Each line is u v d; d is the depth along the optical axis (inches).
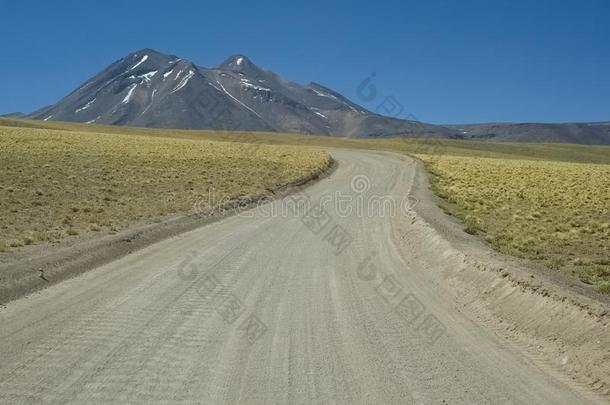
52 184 1234.6
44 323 364.2
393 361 314.0
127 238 698.2
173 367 292.5
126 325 365.4
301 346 335.0
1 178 1261.1
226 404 249.0
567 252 705.6
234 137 5241.1
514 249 689.6
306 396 260.7
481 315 429.7
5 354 305.6
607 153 7377.0
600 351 316.8
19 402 245.6
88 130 5191.9
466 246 648.4
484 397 267.0
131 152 2228.1
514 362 322.7
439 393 269.7
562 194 1469.0
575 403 266.8
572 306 377.4
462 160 2947.8
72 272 523.2
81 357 303.7
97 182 1331.2
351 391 268.2
